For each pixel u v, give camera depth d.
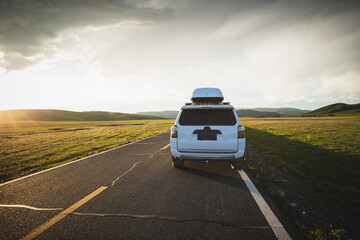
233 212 2.62
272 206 2.79
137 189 3.54
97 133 18.14
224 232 2.16
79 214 2.64
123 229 2.25
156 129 22.17
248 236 2.08
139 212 2.66
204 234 2.13
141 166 5.24
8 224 2.42
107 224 2.37
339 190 3.37
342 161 5.42
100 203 2.98
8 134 20.42
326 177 4.11
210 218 2.47
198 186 3.63
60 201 3.10
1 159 7.22
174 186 3.65
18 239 2.10
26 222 2.46
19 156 7.70
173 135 4.27
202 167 5.04
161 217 2.52
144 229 2.25
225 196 3.16
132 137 13.79
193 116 4.23
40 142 12.23
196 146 4.07
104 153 7.46
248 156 6.34
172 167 5.06
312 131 13.60
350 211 2.67
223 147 3.97
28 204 3.00
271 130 15.65
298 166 4.93
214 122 4.07
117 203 2.96
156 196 3.20
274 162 5.56
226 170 4.71
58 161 6.71
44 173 4.82
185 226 2.29
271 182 3.84
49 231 2.24
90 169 5.09
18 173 5.20
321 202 2.95
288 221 2.38
